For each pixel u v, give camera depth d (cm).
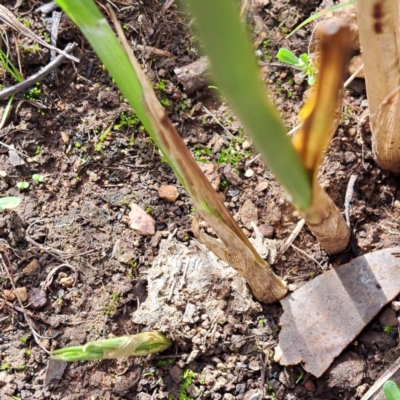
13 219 25
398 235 23
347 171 24
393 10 18
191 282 23
